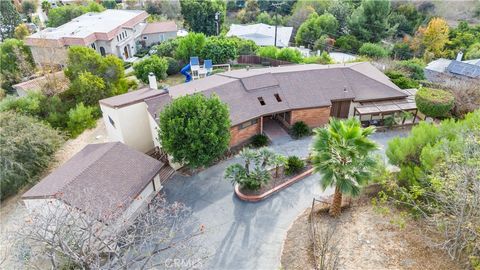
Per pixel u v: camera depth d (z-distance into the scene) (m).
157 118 25.56
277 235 19.34
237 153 26.92
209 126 22.09
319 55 51.28
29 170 26.56
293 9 90.81
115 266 15.57
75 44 55.22
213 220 20.64
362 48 56.44
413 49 62.94
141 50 69.12
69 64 39.78
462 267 13.77
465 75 43.53
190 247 16.20
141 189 21.25
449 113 29.58
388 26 67.12
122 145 23.94
